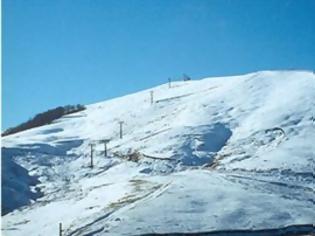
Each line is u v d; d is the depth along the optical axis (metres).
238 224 51.06
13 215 62.25
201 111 99.44
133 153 86.44
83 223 54.16
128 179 73.00
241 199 56.66
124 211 55.09
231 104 101.19
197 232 49.53
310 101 95.06
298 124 87.00
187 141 86.94
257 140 84.44
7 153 86.62
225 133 90.19
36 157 87.81
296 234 50.09
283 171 69.62
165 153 83.38
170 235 49.16
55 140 98.94
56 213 60.97
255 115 94.69
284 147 79.00
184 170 77.06
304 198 59.31
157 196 58.47
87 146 95.38
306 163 72.19
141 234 49.34
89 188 72.06
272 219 52.19
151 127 99.38
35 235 53.12
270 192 60.41
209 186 60.97
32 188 74.56
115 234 49.75
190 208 54.34
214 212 53.41
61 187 75.06
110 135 100.94
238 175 67.50
